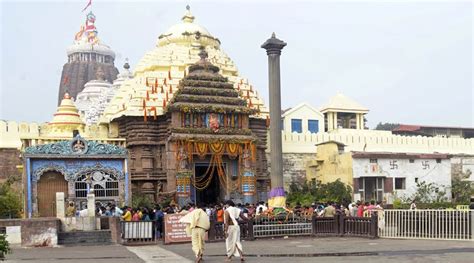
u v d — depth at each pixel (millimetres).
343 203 35875
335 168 42625
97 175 31328
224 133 37000
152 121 37719
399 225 22328
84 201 30859
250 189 37031
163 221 23625
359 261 14836
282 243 21531
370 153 41844
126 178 31859
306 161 45000
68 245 22766
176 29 43625
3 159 37625
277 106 30500
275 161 30125
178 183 35500
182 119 36469
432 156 44312
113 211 27188
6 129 38500
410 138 48625
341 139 46562
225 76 42219
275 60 30734
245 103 38219
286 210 26016
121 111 38188
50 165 30422
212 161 36688
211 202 38531
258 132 40938
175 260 16609
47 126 40281
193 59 41688
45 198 30188
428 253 16344
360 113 57406
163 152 37188
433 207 37719
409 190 43031
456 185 45250
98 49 120125
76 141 30984
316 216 24859
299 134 45281
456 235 20609
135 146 37250
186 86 37188
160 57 41531
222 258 17031
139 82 39969
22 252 19391
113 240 23719
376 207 24891
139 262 16078
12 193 33062
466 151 50656
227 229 15984
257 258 16547
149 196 36000
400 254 16281
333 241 21641
